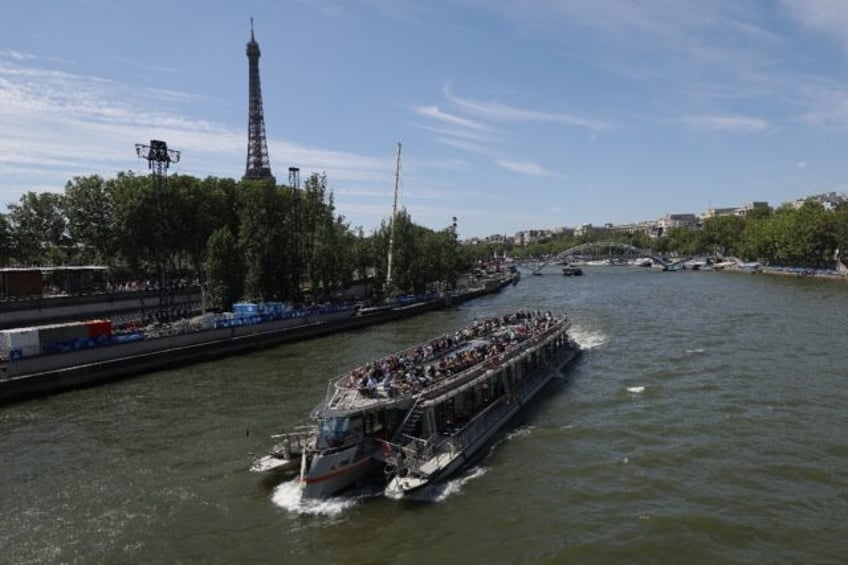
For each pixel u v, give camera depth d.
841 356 65.75
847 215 195.88
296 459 37.44
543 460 38.53
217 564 27.70
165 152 86.88
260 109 178.75
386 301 129.62
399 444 35.72
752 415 46.31
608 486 34.72
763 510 31.73
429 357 48.09
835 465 36.94
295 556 28.16
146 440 43.69
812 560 27.36
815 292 138.62
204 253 122.88
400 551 28.38
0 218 102.31
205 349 75.50
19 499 34.56
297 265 114.56
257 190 113.00
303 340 91.44
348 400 36.22
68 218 108.44
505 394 47.09
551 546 28.64
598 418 46.56
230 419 48.09
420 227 180.38
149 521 31.69
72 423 48.50
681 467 37.12
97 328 70.31
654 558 27.66
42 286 87.94
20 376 57.84
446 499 33.31
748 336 79.50
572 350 69.38
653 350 72.56
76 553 28.83
